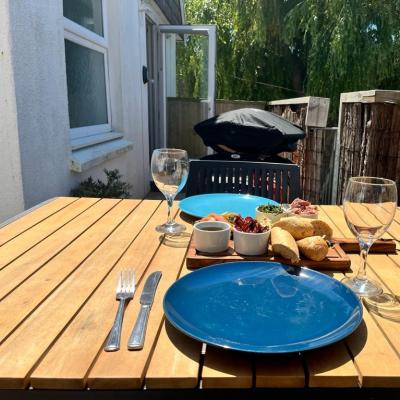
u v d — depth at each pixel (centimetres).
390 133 279
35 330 72
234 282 89
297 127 335
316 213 124
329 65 700
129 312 78
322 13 708
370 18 673
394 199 90
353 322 70
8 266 100
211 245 103
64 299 83
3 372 61
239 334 69
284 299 82
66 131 253
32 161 210
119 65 372
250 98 972
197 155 664
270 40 886
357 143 302
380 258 109
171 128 662
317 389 61
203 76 628
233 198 162
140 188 477
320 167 400
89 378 60
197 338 65
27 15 201
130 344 67
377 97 266
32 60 208
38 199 216
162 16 602
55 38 236
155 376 60
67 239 120
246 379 60
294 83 955
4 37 187
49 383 60
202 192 209
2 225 133
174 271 98
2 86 192
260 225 106
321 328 71
